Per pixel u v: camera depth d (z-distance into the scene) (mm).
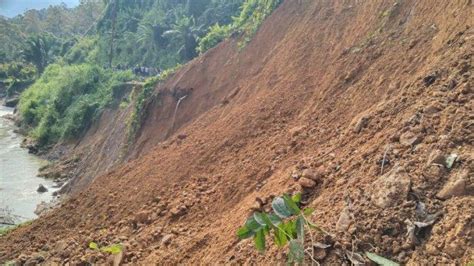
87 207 10023
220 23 26703
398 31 8102
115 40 35094
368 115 6078
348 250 3732
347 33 9953
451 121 4496
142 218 8047
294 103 9422
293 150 7324
